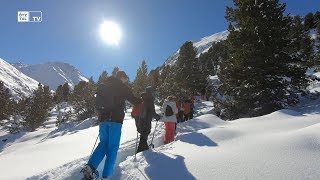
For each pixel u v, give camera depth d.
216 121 11.91
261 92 20.34
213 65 91.31
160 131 11.52
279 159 5.02
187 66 56.84
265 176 4.51
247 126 8.62
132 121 18.38
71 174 6.24
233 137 7.13
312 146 5.41
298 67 20.62
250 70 20.33
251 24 21.00
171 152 6.30
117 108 5.77
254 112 20.56
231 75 21.19
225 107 22.11
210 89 53.03
